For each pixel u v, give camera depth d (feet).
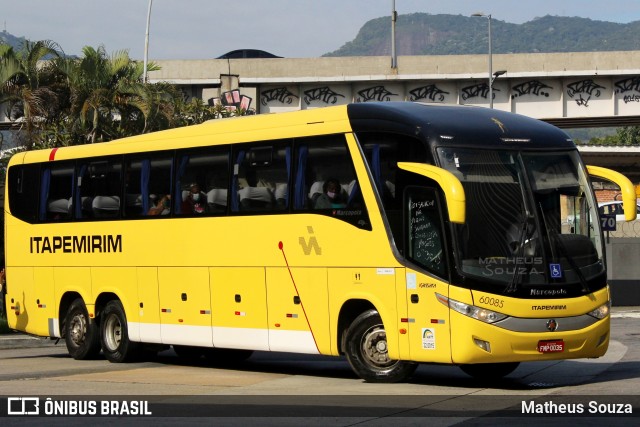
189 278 59.26
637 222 147.33
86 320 67.72
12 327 73.46
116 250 64.75
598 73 202.08
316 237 51.65
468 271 45.39
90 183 67.15
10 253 73.56
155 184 62.08
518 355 45.47
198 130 59.57
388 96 211.00
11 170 73.72
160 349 66.33
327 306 51.11
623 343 74.54
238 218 56.08
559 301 46.11
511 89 207.21
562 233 47.19
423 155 46.78
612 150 289.94
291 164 53.16
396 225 47.96
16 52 108.47
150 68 138.62
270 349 54.29
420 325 46.88
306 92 211.61
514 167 47.16
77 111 107.24
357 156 49.67
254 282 55.01
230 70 209.56
